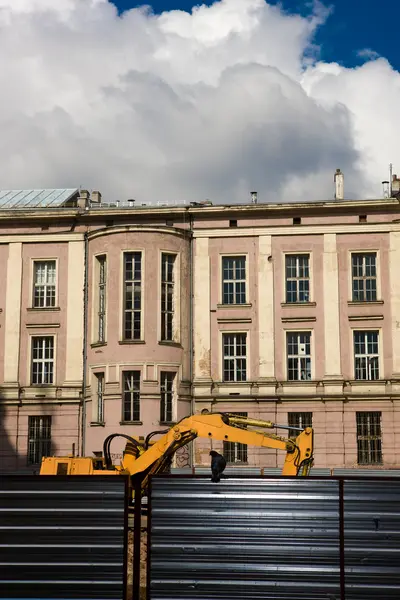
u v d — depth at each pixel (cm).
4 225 5856
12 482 2269
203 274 5659
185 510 2261
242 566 2231
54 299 5762
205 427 2969
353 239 5609
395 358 5447
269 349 5547
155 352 5378
